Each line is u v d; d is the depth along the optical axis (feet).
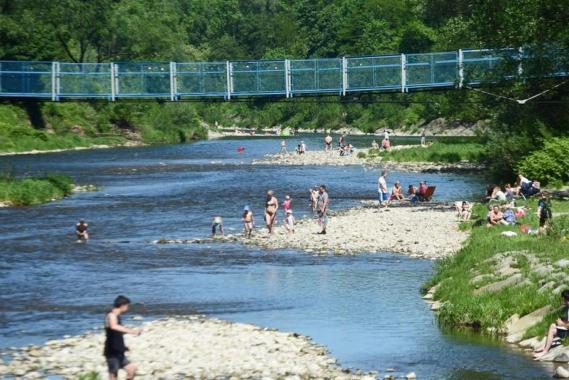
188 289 161.07
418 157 445.78
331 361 114.21
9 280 169.68
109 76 489.26
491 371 110.11
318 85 448.65
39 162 453.99
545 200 191.42
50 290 160.86
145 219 252.01
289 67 440.86
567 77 308.40
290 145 609.01
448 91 452.76
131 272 177.47
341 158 474.49
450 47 482.28
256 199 298.35
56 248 205.16
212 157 496.23
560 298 125.49
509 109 345.72
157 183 353.72
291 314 142.00
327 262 186.29
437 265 177.06
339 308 145.38
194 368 110.11
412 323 135.23
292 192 318.24
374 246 203.62
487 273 150.10
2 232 228.02
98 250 202.39
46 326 135.33
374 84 446.19
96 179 369.91
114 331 97.04
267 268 180.65
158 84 489.26
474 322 132.77
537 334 122.31
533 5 274.16
